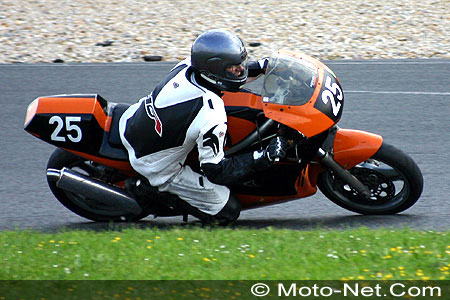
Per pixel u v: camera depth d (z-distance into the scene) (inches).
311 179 874.1
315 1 2256.4
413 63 1694.1
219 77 761.0
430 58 1740.9
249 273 653.9
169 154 804.0
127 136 830.5
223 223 855.7
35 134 846.5
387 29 1998.0
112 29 2052.2
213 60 753.0
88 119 838.5
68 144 841.5
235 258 693.3
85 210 918.4
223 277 644.7
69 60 1820.9
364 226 859.4
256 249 718.5
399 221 882.8
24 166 1133.1
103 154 839.7
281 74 791.1
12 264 690.2
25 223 920.9
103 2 2303.2
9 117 1376.7
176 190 836.0
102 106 859.4
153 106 797.2
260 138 810.8
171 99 781.3
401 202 882.1
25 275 663.8
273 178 841.5
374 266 668.1
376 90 1486.2
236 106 808.3
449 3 2196.1
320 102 776.3
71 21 2119.8
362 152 838.5
